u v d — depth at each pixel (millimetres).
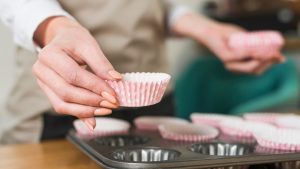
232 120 804
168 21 1007
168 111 936
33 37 659
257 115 860
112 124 784
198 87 1715
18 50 857
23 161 692
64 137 853
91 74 570
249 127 752
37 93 851
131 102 599
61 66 571
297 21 1817
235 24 1731
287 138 667
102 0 856
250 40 877
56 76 582
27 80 851
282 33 1784
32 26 652
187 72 1739
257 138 688
